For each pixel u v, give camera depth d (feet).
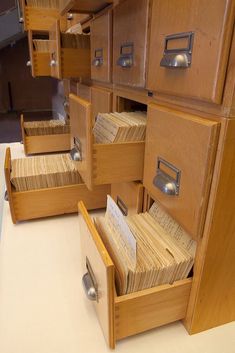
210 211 1.44
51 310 1.93
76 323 1.84
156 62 1.68
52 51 3.88
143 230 1.97
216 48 1.19
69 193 2.99
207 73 1.27
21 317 1.87
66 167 3.03
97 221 2.00
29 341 1.72
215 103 1.28
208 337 1.79
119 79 2.32
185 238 1.84
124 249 1.69
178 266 1.67
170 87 1.57
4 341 1.72
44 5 4.56
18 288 2.10
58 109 11.51
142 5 1.78
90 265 1.77
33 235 2.75
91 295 1.66
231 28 1.13
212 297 1.73
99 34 2.66
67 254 2.48
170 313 1.77
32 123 5.06
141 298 1.61
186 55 1.38
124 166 2.08
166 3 1.50
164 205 1.83
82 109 1.95
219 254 1.59
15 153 4.93
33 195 2.87
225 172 1.35
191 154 1.47
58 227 2.89
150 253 1.74
